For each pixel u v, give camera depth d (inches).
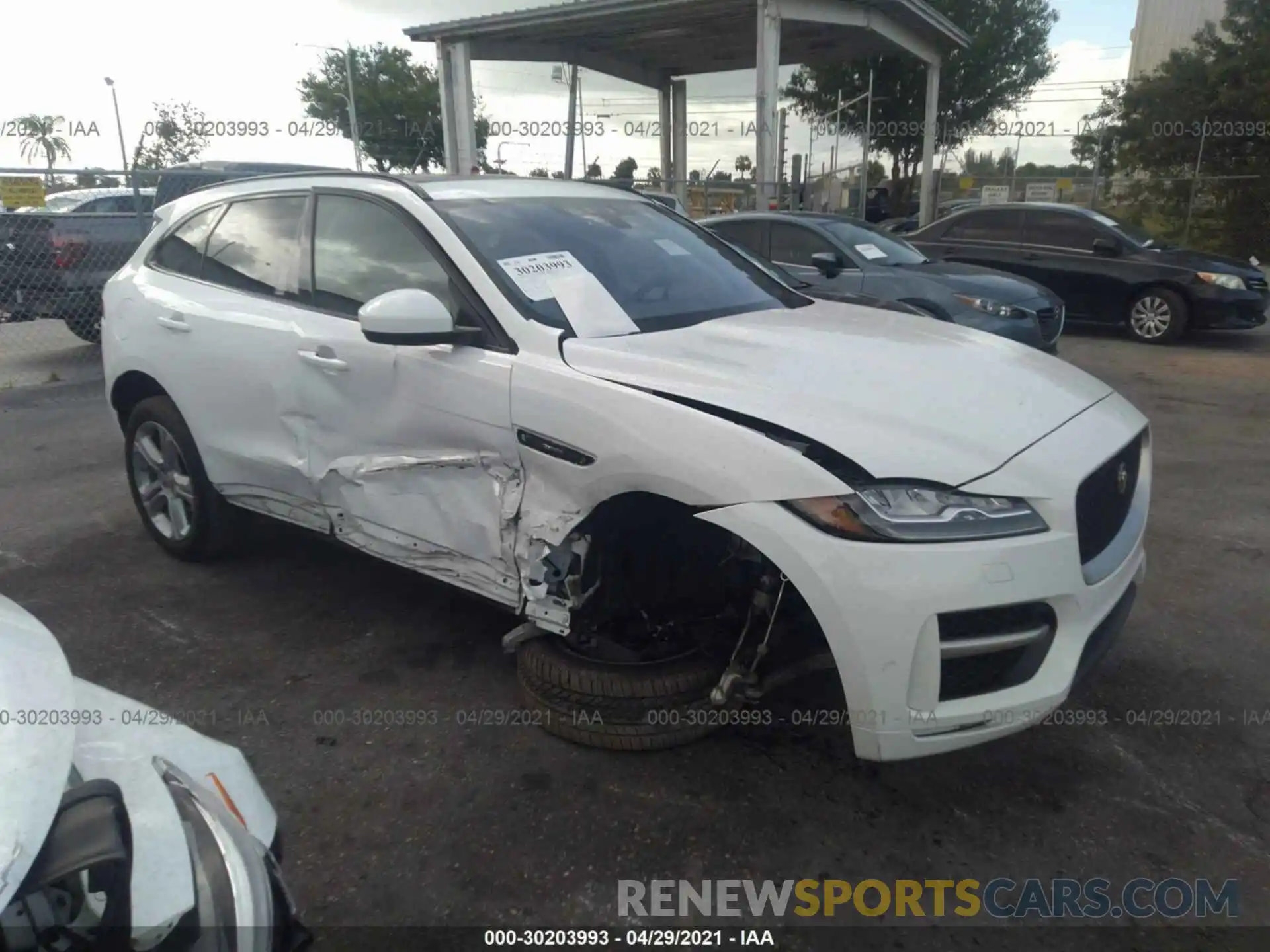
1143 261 437.4
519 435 116.1
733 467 100.0
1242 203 805.2
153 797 66.8
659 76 956.0
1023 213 466.0
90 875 57.0
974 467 98.4
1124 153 896.3
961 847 105.3
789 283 181.8
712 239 170.6
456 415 122.4
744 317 139.4
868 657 95.3
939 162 1293.1
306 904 97.1
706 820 109.3
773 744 123.6
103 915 56.0
